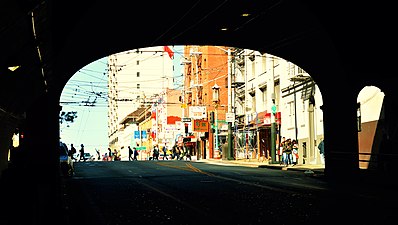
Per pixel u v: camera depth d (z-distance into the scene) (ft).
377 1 57.36
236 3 63.46
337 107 82.28
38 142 73.51
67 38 60.18
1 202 40.78
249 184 66.95
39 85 60.44
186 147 239.71
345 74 78.23
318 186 63.67
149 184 69.31
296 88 126.00
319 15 64.64
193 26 73.20
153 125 302.86
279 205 43.45
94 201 49.14
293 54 83.56
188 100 250.78
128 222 35.53
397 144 78.33
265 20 70.28
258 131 150.10
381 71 76.23
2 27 31.94
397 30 63.00
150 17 66.64
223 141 198.49
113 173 97.40
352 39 69.77
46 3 32.24
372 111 91.56
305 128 121.29
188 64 252.62
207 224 33.60
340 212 38.60
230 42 82.53
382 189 59.26
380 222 33.35
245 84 166.09
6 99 51.98
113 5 58.44
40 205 39.91
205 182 71.31
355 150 79.10
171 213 39.60
